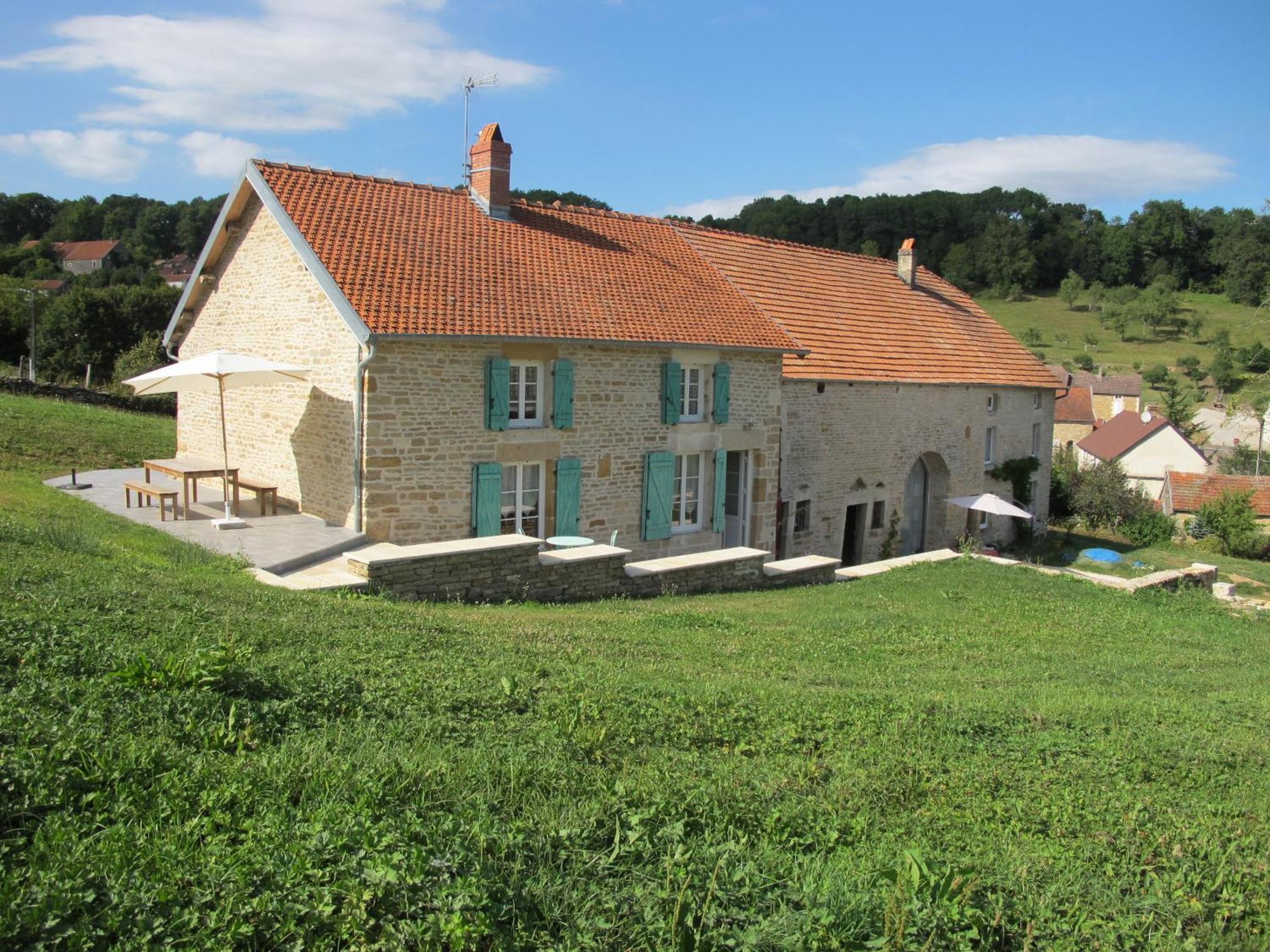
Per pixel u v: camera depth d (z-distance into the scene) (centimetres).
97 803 439
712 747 680
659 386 1817
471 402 1543
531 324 1591
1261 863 563
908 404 2569
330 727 594
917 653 1157
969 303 3328
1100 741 779
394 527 1476
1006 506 2650
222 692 612
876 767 660
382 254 1565
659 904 438
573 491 1698
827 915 442
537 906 429
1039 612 1549
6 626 650
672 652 1007
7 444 2122
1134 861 562
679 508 1920
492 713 677
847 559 2502
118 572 955
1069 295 10294
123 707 549
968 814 602
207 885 391
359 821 447
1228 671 1248
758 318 2047
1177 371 7856
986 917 467
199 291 1864
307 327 1560
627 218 2216
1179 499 4391
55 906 358
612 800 533
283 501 1652
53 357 5044
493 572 1302
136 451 2312
